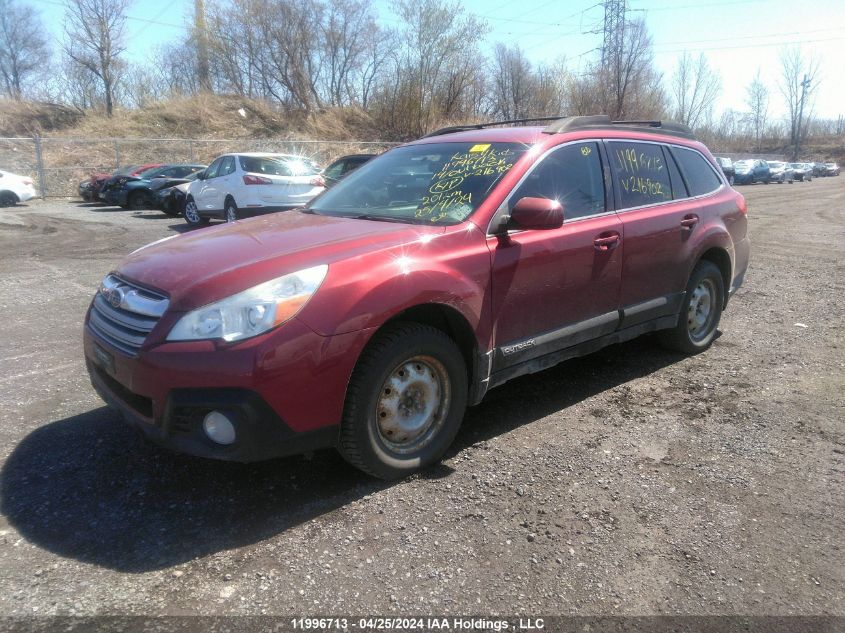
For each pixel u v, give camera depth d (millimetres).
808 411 4141
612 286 4203
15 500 3043
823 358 5191
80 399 4234
